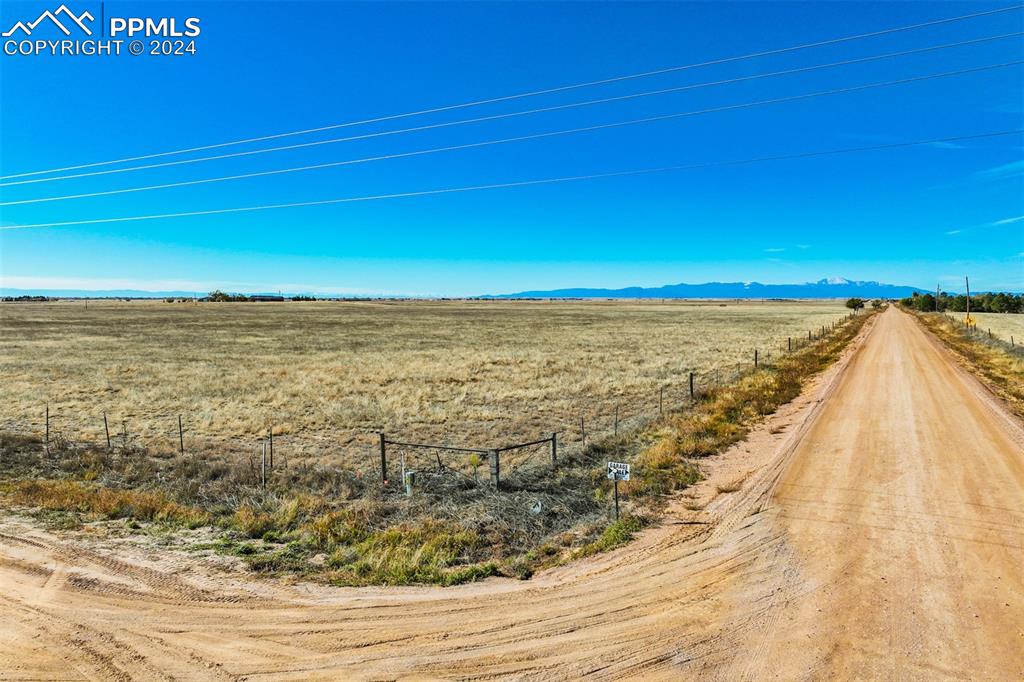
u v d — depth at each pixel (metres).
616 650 7.41
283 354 50.12
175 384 33.59
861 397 24.61
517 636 7.77
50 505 12.87
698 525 11.59
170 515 12.36
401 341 63.44
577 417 24.06
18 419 24.09
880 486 13.33
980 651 7.16
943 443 16.78
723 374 34.78
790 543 10.46
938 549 9.97
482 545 10.88
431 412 25.11
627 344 58.09
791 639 7.54
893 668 6.89
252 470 15.44
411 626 8.04
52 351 52.25
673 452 16.64
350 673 7.02
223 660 7.29
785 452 16.62
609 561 10.10
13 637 7.75
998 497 12.39
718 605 8.44
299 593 9.02
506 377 35.91
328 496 13.73
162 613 8.38
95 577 9.43
